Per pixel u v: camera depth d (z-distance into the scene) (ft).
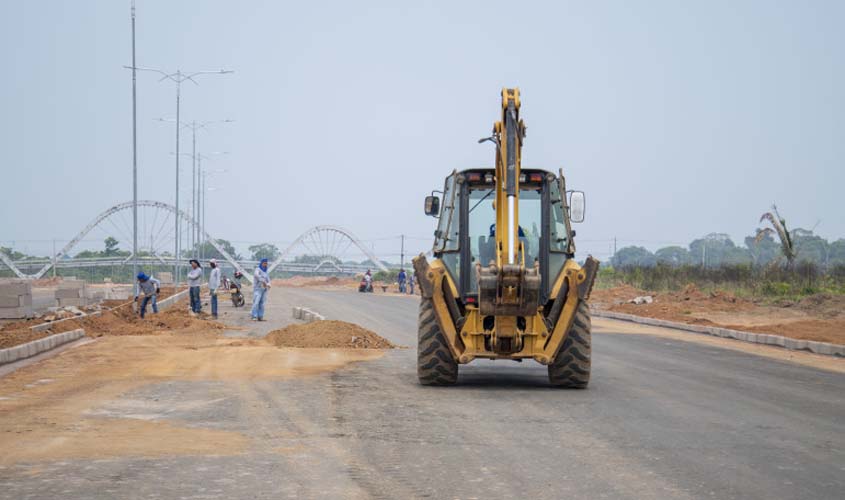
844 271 137.08
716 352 65.46
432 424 31.89
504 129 40.83
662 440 29.14
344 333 68.33
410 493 21.70
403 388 42.34
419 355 42.93
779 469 24.81
